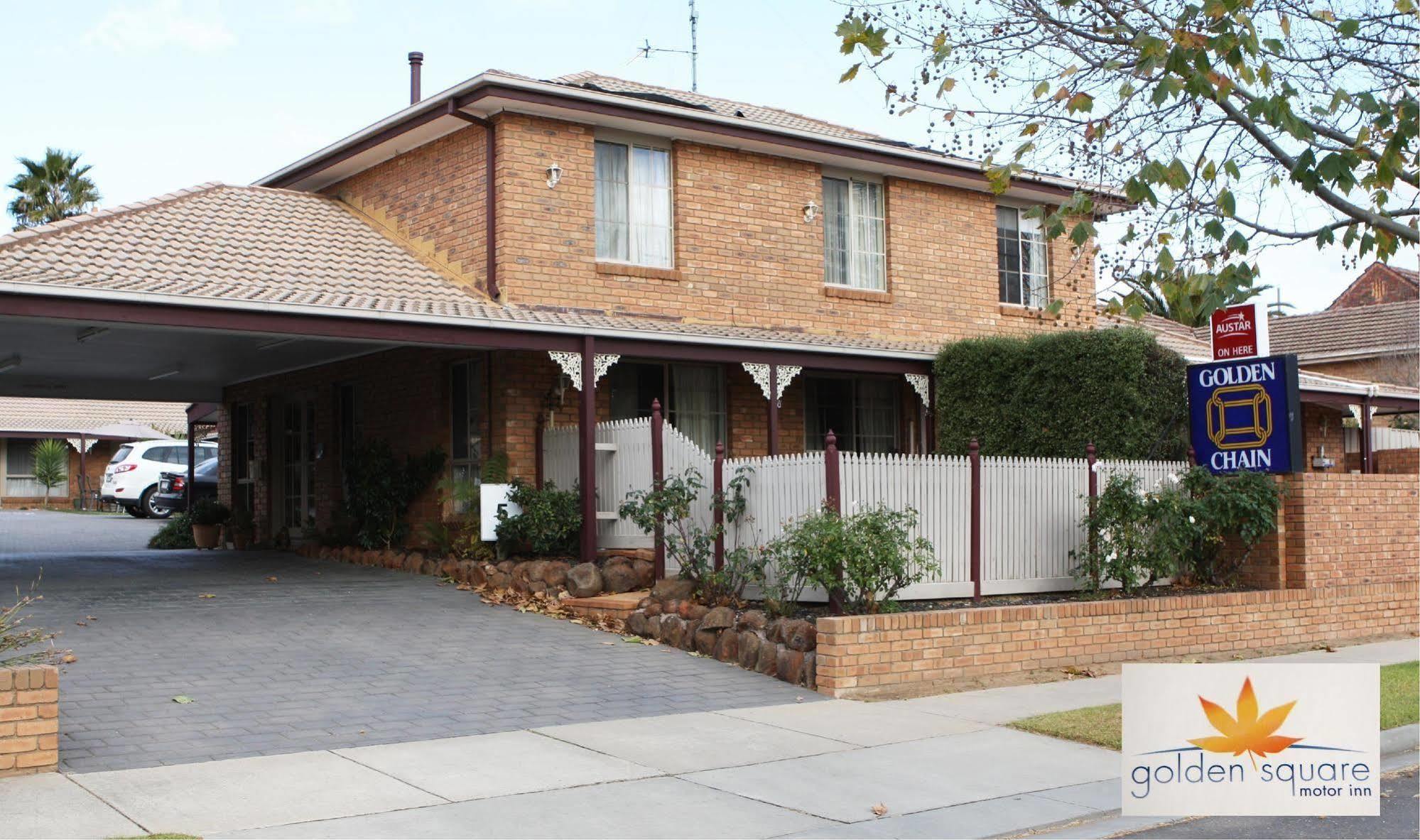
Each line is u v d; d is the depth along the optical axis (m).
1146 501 13.43
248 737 8.52
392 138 17.44
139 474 31.78
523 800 7.26
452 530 16.23
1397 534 15.46
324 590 14.57
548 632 12.66
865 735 9.20
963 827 7.02
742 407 17.98
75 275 12.37
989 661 11.60
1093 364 15.96
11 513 34.31
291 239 16.62
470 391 16.56
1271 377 14.16
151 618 12.41
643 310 16.92
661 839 6.65
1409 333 31.08
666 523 13.51
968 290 20.25
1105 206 10.86
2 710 7.40
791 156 18.36
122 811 6.77
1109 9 9.99
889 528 11.50
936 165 19.39
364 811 6.93
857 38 9.99
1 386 20.36
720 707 10.10
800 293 18.41
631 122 16.69
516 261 15.97
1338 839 6.95
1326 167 8.76
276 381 20.72
